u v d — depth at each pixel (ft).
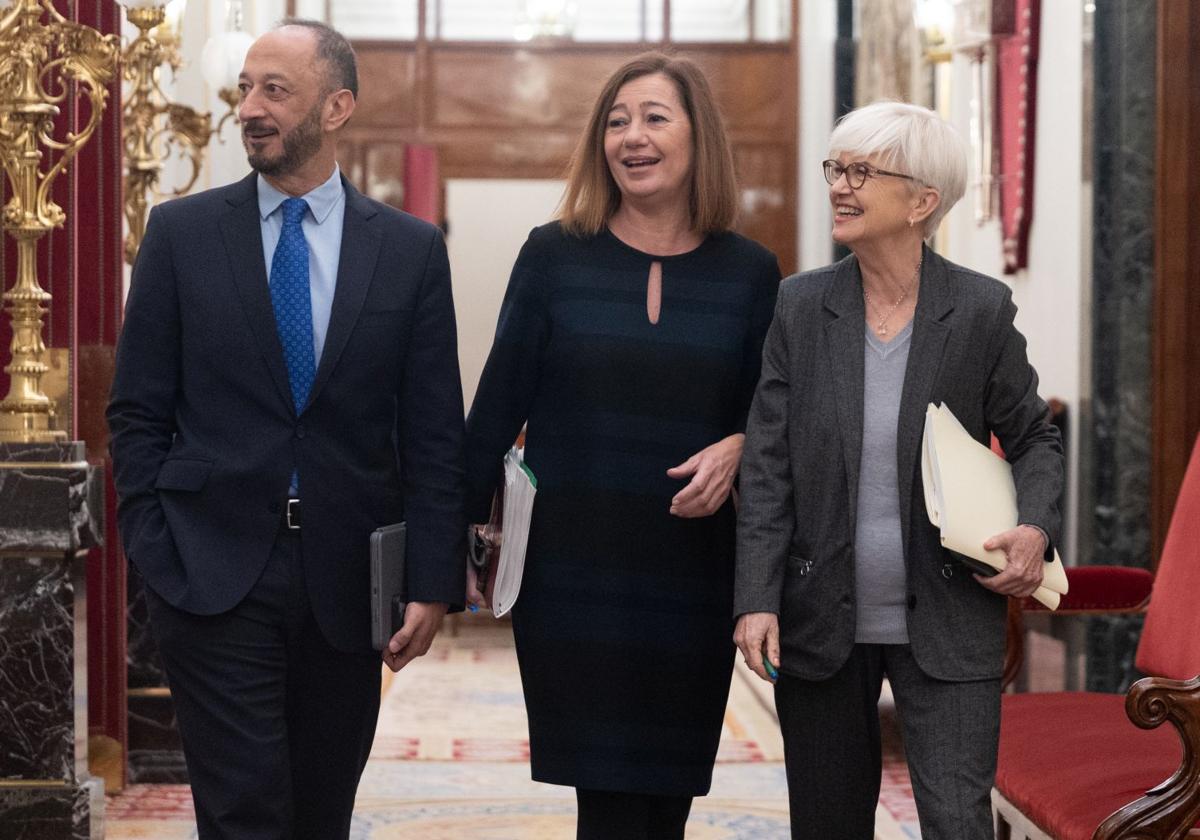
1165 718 9.14
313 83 10.03
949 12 25.84
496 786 18.24
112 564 18.01
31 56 14.05
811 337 9.55
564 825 16.39
